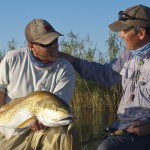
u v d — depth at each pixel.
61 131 3.53
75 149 3.55
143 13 3.64
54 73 3.68
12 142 3.62
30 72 3.66
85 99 7.86
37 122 3.32
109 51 7.97
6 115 3.42
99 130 6.03
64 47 8.19
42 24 3.61
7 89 3.69
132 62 3.72
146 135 3.53
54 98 3.24
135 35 3.64
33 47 3.63
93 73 3.95
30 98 3.31
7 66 3.67
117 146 3.46
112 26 3.71
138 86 3.62
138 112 3.58
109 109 7.76
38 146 3.64
